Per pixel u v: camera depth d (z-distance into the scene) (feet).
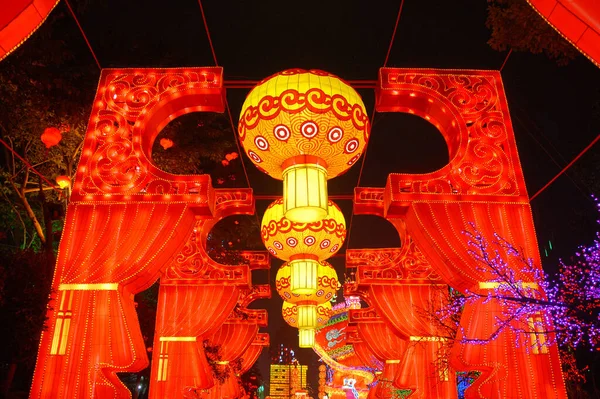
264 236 28.86
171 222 19.71
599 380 29.78
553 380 18.10
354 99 19.17
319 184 18.94
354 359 67.36
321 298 36.70
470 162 20.61
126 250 19.34
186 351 28.14
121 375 41.65
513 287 17.40
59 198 33.32
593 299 18.70
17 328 18.31
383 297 30.45
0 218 38.45
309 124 18.26
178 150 34.27
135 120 21.25
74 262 19.22
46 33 24.57
